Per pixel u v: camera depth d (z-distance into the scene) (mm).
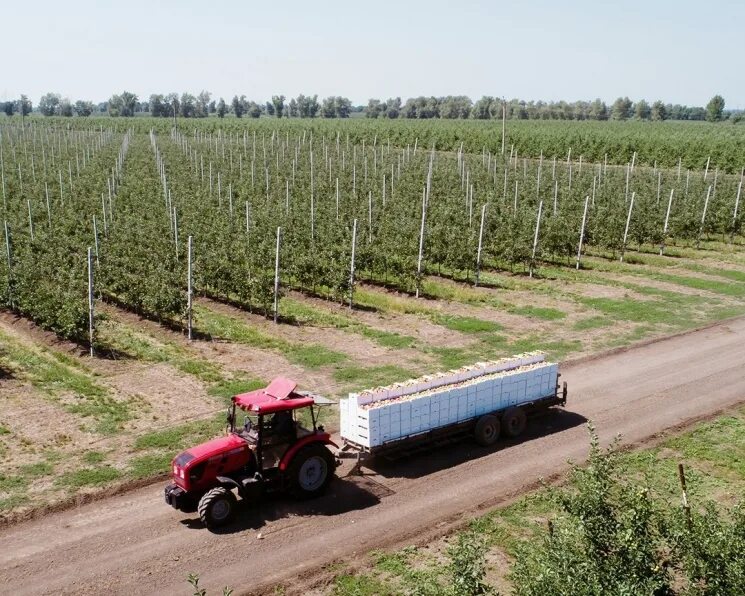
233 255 33406
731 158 73812
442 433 17969
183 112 191250
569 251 40750
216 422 19578
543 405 20125
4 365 23641
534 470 17484
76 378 22609
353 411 17109
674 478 17016
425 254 36156
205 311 30656
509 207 47594
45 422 19391
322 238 37312
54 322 26188
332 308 31359
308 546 14117
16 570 13188
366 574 13203
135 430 19031
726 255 44062
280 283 33938
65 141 88812
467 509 15617
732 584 9875
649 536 10422
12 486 16031
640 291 35281
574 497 11109
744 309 32562
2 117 161375
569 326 29500
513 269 39156
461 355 25641
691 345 27531
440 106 195625
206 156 74188
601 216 43938
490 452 18516
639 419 20672
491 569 13367
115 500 15758
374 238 38344
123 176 60812
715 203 48969
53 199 50312
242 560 13609
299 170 65250
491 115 175375
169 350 25641
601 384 23438
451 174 61562
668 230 45469
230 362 24562
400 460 18078
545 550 10500
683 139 82438
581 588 9430
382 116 198500
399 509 15602
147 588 12719
